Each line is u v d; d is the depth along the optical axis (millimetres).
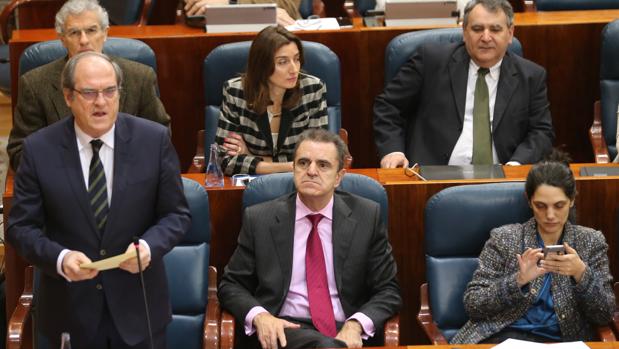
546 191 6414
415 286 7406
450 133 8602
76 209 5477
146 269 5660
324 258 6676
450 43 8789
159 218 5684
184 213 5676
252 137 8172
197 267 6805
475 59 8555
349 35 9312
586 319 6586
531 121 8688
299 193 6645
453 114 8617
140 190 5531
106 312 5664
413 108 8883
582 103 9531
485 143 8586
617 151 8680
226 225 7289
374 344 6668
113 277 5590
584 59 9422
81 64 5332
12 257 7320
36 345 6625
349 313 6637
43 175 5457
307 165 6500
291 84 7977
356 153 9609
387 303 6555
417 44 8898
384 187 7191
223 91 8289
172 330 6797
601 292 6340
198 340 6812
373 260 6680
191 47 9250
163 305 5773
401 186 7207
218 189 7219
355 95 9461
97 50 7953
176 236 5559
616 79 9109
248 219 6746
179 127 9430
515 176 7383
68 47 7883
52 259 5305
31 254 5371
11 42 9195
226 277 6750
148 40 9188
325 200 6652
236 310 6547
